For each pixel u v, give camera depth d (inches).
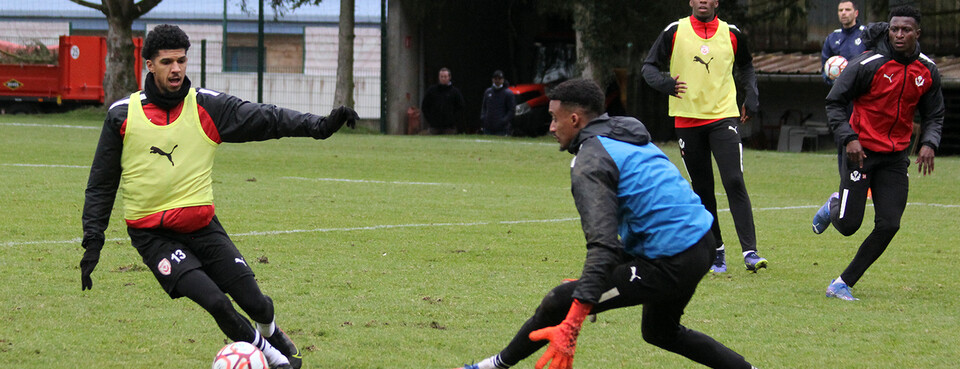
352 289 494.0
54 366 350.6
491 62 2404.0
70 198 804.0
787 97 2016.5
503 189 982.4
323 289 491.5
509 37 2345.0
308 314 438.9
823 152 1761.8
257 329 343.6
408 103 2091.5
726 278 554.3
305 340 395.2
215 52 2317.9
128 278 503.8
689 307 470.3
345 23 1964.8
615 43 1822.1
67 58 2134.6
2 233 629.3
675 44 595.8
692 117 592.4
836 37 793.6
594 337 410.9
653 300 296.4
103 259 552.4
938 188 1069.8
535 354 381.4
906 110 494.0
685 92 588.4
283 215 754.8
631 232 297.0
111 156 327.9
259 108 334.0
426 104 1945.1
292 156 1309.1
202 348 380.5
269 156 1296.8
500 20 2389.3
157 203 325.7
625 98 2036.2
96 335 394.3
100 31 2549.2
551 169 1235.9
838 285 499.5
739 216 577.9
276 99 2239.2
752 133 2048.5
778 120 2031.3
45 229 650.2
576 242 661.3
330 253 597.3
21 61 2180.1
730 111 590.6
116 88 2091.5
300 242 634.2
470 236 676.7
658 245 292.0
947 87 1779.0
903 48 485.4
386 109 2058.3
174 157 327.3
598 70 1818.4
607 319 442.0
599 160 287.6
